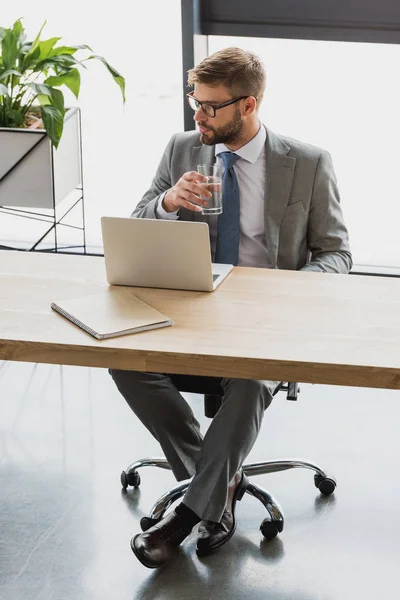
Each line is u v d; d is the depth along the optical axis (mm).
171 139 3447
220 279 2965
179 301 2807
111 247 2879
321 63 4605
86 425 3760
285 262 3283
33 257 3211
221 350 2459
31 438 3654
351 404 3953
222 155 3293
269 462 3250
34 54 4371
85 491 3305
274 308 2754
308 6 4410
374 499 3258
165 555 2852
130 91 4855
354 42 4457
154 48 4770
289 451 3566
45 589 2807
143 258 2869
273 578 2854
